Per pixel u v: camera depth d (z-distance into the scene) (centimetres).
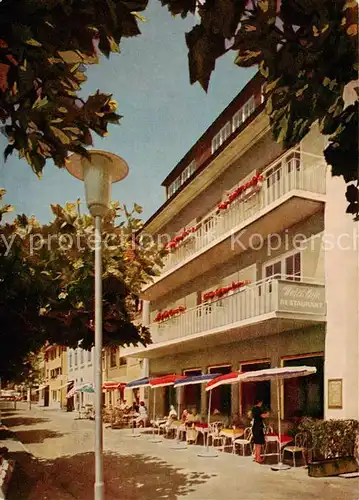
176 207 1773
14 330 777
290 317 1122
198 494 687
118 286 703
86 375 2323
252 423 1167
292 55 232
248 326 1292
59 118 270
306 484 658
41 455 1212
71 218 633
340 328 988
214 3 210
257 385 1436
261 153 1350
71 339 765
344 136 259
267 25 220
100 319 396
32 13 231
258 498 604
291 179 1142
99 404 394
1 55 245
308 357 1162
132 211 654
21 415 3231
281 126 265
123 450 1330
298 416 1159
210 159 1512
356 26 225
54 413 3175
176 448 1382
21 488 748
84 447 1402
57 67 254
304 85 246
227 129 1543
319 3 219
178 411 1981
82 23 233
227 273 1608
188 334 1691
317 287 1066
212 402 1739
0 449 1160
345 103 251
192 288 1847
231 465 1036
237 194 1413
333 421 945
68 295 698
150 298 2084
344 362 966
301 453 1111
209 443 1508
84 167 384
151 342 805
